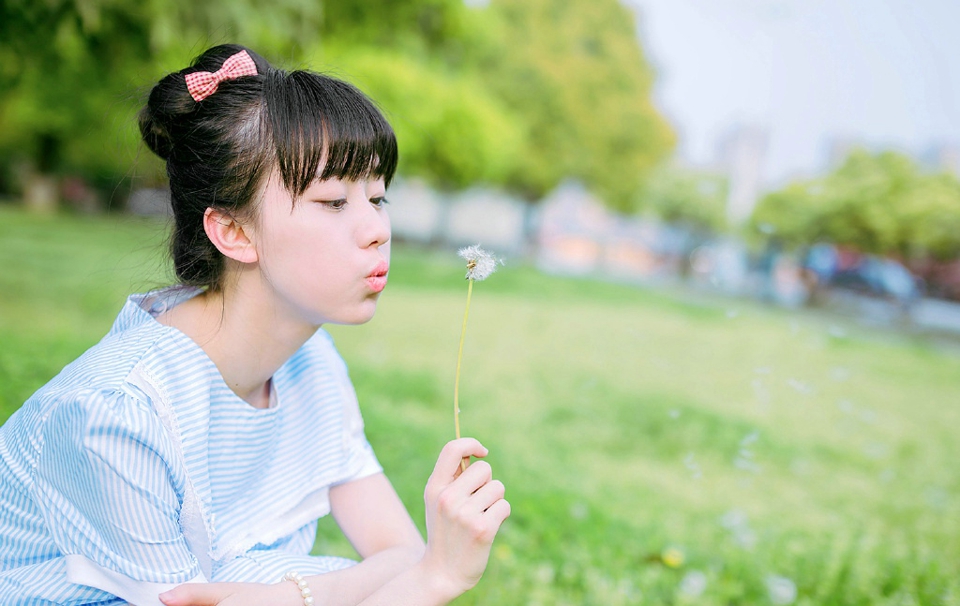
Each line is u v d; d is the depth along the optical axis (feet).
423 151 51.42
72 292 22.88
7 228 40.22
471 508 3.80
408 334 24.62
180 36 19.15
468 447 4.03
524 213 75.77
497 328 28.50
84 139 54.03
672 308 42.29
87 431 3.64
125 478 3.69
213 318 4.34
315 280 4.00
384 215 4.21
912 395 24.20
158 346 4.06
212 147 3.95
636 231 75.97
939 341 40.98
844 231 50.08
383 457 11.39
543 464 12.85
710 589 8.32
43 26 19.16
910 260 48.49
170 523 3.88
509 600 7.60
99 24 19.06
